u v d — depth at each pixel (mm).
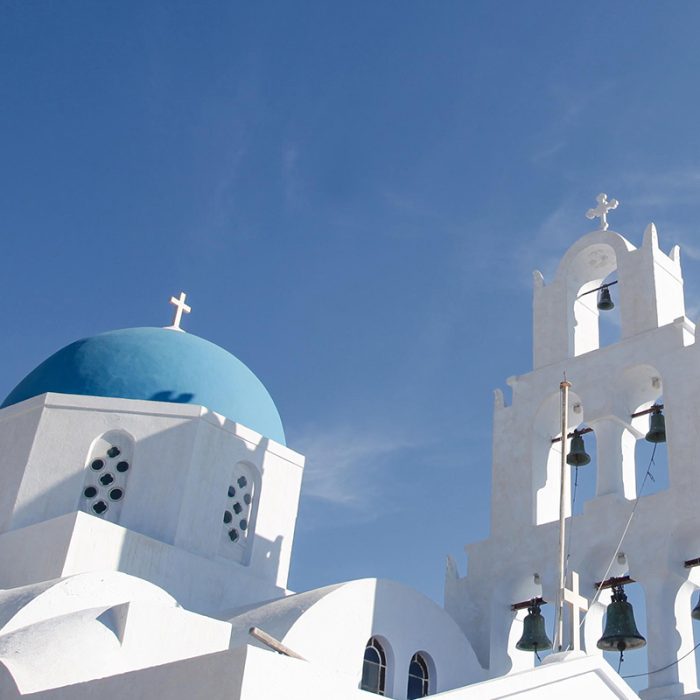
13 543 19094
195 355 22734
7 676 11891
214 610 19438
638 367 18359
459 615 18656
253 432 21859
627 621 16188
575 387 19031
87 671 12242
